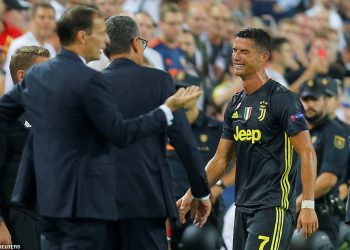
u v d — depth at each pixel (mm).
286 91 24234
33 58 24703
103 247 22109
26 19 38719
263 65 24500
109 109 20625
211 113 41625
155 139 22469
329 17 56656
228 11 49312
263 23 54531
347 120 43156
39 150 21094
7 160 24000
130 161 22125
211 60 46281
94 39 21297
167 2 46750
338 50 52594
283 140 24188
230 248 31766
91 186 20859
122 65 22391
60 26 21266
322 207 29672
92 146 20969
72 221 20969
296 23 52062
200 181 22594
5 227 23828
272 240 23891
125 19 22578
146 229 22406
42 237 21672
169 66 41125
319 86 30391
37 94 21125
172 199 22562
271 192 24125
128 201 22047
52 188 20828
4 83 34781
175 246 30797
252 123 24297
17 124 23844
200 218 23125
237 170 24766
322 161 30000
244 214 24609
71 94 20734
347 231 30859
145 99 22250
